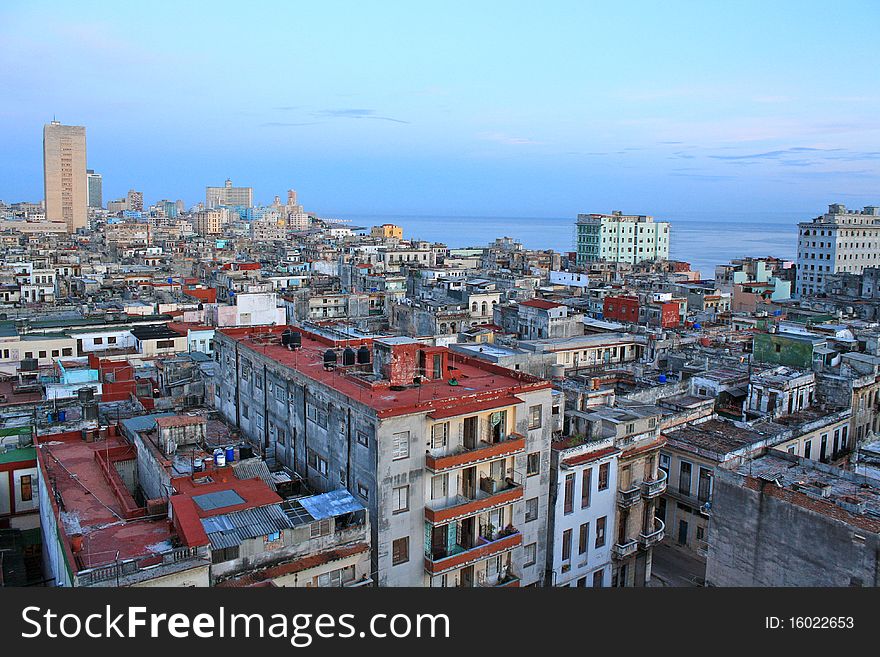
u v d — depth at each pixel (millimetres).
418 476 49312
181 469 49062
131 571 37438
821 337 99812
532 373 83500
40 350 104812
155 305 131500
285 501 46188
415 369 57094
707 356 105812
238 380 68562
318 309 160750
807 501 46094
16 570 51500
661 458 77375
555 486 59062
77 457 56875
